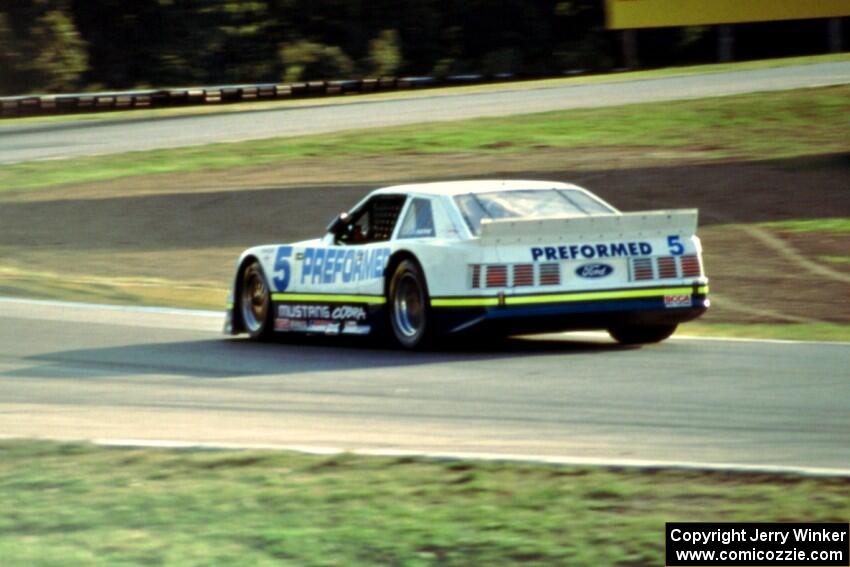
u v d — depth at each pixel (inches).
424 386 1187.9
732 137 3912.4
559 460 832.3
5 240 2815.0
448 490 771.4
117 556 660.1
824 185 3029.0
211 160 3922.2
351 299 1504.7
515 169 3494.1
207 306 2027.6
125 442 932.6
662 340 1499.8
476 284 1343.5
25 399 1170.6
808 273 2167.8
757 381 1172.5
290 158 3890.3
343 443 944.9
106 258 2576.3
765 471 789.2
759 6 7037.4
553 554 649.6
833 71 5797.2
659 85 5708.7
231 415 1069.8
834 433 932.6
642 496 745.6
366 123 4768.7
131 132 4918.8
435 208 1427.2
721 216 2773.1
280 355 1451.8
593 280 1369.3
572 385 1173.7
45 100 6328.7
